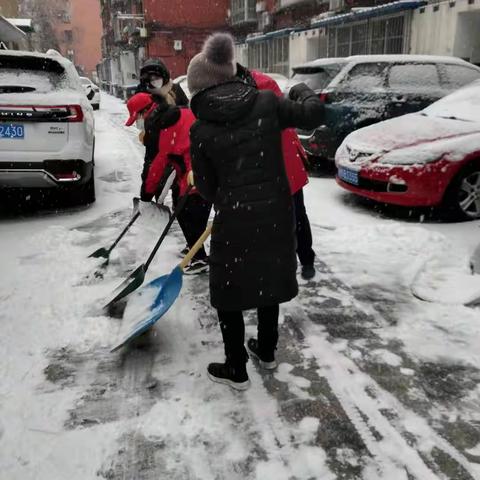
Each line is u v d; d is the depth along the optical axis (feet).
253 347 8.21
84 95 17.39
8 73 16.08
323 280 10.94
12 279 11.07
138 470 5.74
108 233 14.47
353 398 6.97
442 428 6.35
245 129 6.09
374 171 15.42
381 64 21.71
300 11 60.03
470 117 16.57
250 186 6.20
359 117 20.98
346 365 7.77
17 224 15.55
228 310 6.56
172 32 88.07
